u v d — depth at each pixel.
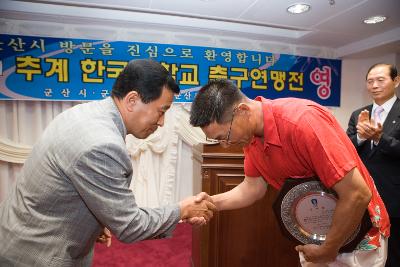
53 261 0.90
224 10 2.86
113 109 0.95
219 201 1.38
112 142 0.86
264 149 1.08
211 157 1.63
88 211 0.92
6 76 2.91
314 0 2.57
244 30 3.31
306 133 0.94
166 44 3.31
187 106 3.42
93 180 0.84
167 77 0.96
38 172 0.90
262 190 1.36
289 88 3.73
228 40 3.49
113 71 3.18
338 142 0.93
